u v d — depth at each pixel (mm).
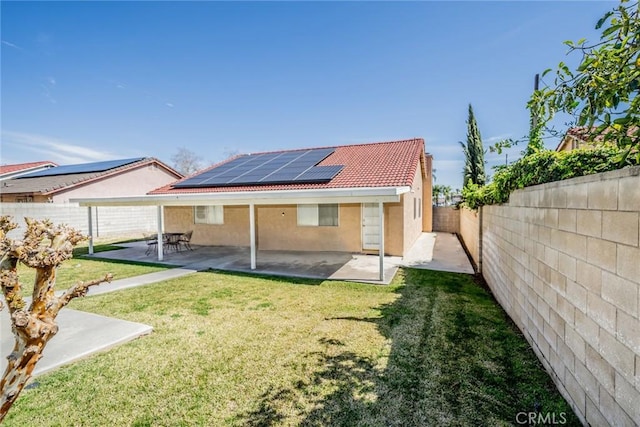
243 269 9414
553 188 3367
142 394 3344
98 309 5930
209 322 5270
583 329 2719
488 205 7262
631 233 2088
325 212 12586
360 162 11945
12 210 15000
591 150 3121
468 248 12273
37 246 1468
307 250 12828
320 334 4750
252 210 9328
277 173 11188
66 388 3447
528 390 3270
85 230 17922
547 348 3545
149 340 4605
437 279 8016
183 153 45062
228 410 3086
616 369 2254
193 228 14883
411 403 3125
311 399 3223
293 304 6172
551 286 3422
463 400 3145
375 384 3453
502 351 4102
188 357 4105
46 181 19594
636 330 2041
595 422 2523
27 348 1420
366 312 5672
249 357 4086
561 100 2543
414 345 4332
